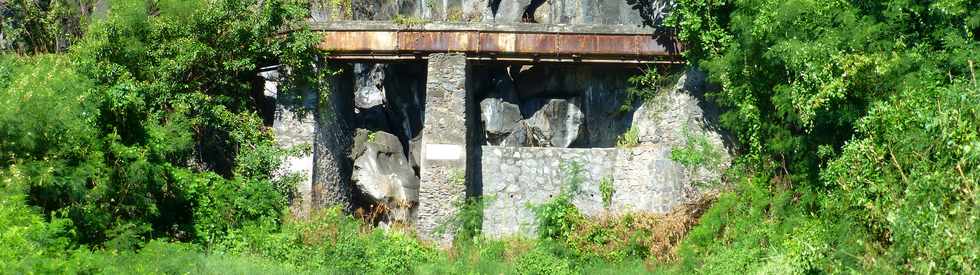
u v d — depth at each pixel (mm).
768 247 17031
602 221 19531
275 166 20109
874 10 16047
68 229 14867
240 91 20734
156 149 17562
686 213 19266
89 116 15938
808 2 16453
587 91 22312
